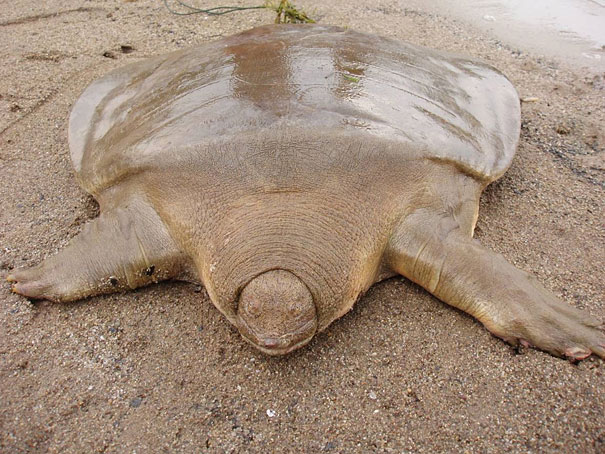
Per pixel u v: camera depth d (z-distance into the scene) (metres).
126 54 1.31
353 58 0.83
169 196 0.71
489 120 0.88
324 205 0.66
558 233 0.81
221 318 0.71
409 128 0.73
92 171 0.81
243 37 0.94
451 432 0.58
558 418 0.57
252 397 0.62
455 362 0.64
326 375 0.64
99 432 0.59
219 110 0.73
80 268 0.72
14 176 0.95
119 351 0.67
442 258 0.69
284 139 0.67
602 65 1.27
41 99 1.14
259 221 0.65
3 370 0.65
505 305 0.65
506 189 0.90
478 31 1.43
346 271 0.65
